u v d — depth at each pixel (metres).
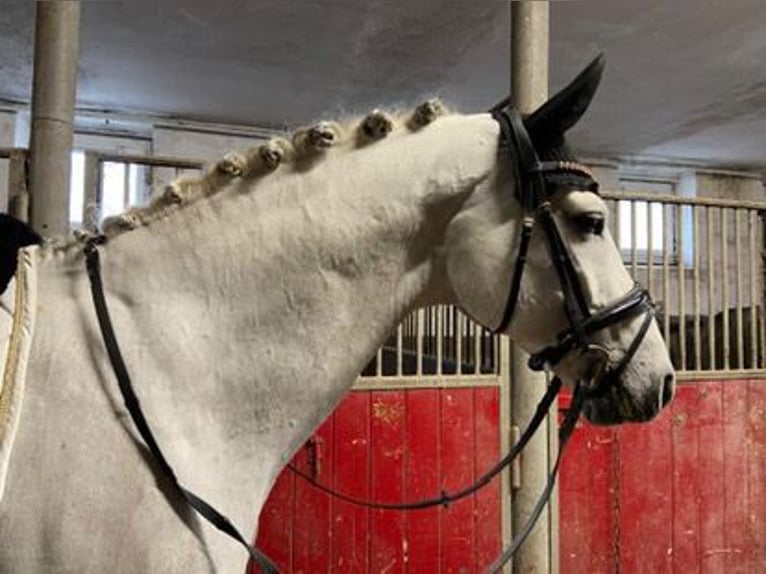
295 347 0.89
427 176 0.92
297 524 2.06
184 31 3.72
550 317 0.95
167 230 0.87
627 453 2.43
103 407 0.78
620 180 6.50
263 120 5.23
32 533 0.72
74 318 0.82
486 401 2.24
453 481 2.20
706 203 2.48
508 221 0.93
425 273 0.96
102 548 0.73
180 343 0.84
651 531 2.45
